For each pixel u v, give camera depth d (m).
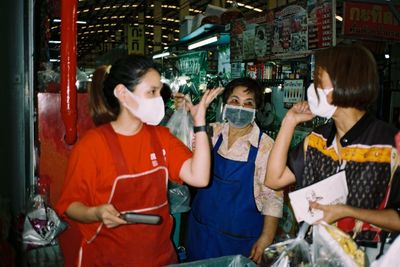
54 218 2.18
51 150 2.36
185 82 7.73
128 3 26.50
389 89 6.02
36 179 2.24
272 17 5.22
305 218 1.46
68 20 1.92
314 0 4.28
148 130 1.84
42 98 2.32
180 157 1.86
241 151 2.30
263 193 2.24
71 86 1.97
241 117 2.29
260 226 2.30
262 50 5.52
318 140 1.65
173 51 10.31
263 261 1.61
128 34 25.02
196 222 2.42
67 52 1.93
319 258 1.44
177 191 2.76
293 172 1.70
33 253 2.16
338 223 1.55
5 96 1.88
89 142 1.75
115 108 1.83
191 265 1.54
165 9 29.20
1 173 1.92
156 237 1.81
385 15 4.54
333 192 1.46
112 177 1.74
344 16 4.39
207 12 8.27
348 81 1.42
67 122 2.00
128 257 1.77
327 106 1.49
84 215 1.66
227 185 2.28
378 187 1.48
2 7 1.84
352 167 1.51
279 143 1.73
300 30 4.57
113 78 1.74
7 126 1.90
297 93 4.41
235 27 6.38
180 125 2.83
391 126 1.53
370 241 1.51
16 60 1.88
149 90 1.72
